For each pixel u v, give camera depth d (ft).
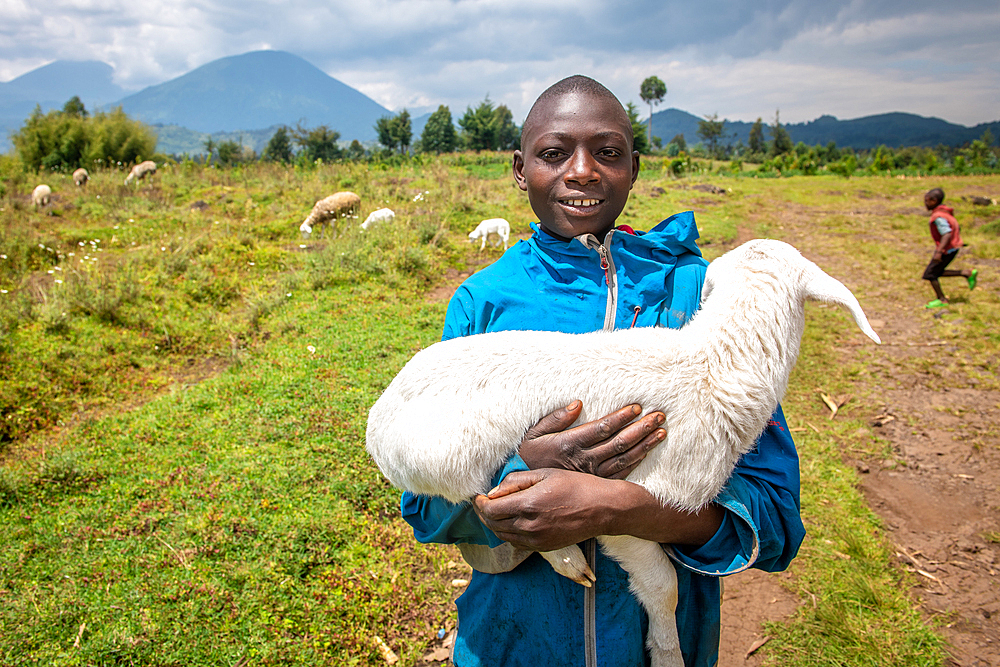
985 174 134.92
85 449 16.37
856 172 149.89
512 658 5.30
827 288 5.67
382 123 205.57
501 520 4.26
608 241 5.45
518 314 5.57
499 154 116.78
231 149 176.76
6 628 10.81
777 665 10.57
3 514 13.91
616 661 5.02
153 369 21.61
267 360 21.52
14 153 76.54
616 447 4.53
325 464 15.60
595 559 5.05
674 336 5.37
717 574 4.73
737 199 71.92
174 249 32.07
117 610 11.27
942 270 30.78
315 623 11.17
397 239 34.83
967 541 13.70
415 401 5.45
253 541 12.99
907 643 10.84
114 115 81.10
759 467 5.24
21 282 27.89
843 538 13.65
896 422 19.24
